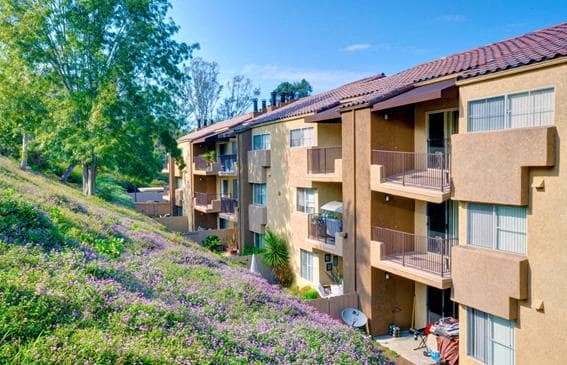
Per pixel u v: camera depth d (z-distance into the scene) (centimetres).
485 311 1159
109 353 516
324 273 2145
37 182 1975
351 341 924
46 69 2544
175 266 1189
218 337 711
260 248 2730
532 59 1038
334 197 2159
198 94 6831
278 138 2484
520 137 1055
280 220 2505
